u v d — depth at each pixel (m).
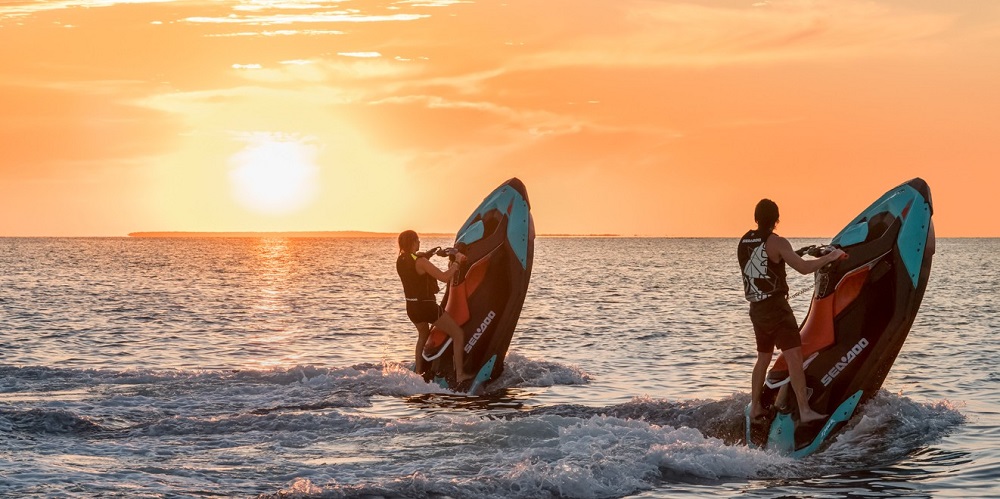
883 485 6.90
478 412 9.79
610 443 7.56
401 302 29.06
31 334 17.92
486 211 12.32
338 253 118.12
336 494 6.13
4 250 118.00
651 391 11.45
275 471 6.79
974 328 19.06
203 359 14.69
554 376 12.28
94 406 9.58
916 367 13.12
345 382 11.39
